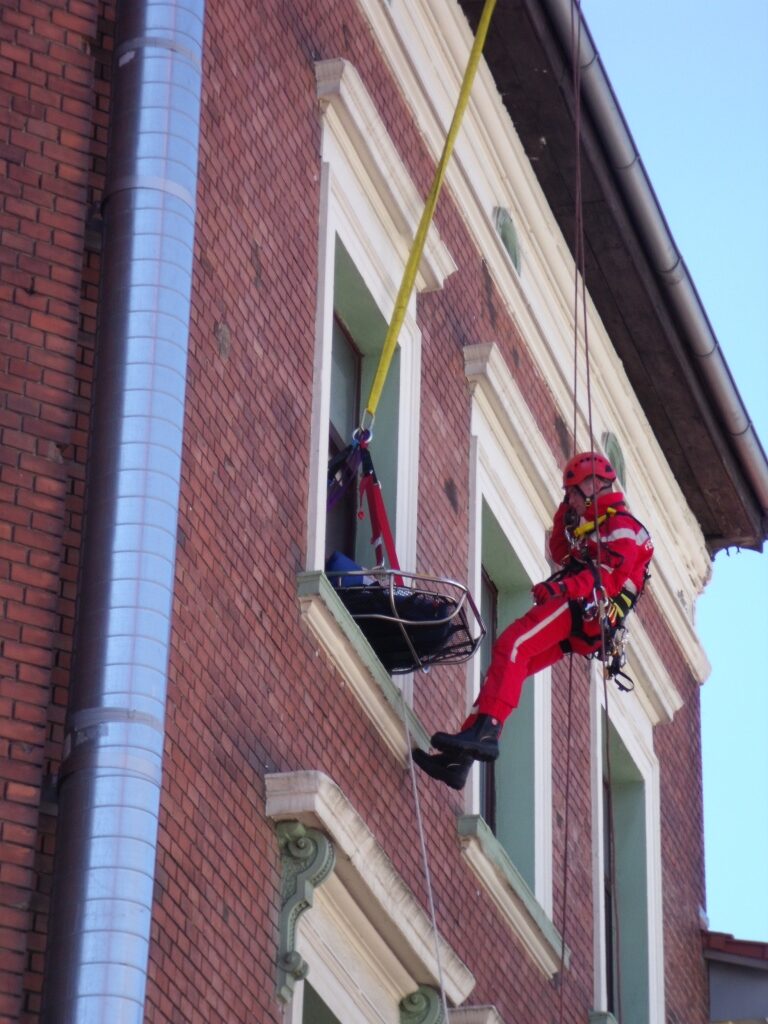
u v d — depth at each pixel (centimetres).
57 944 1223
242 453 1593
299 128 1794
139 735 1278
